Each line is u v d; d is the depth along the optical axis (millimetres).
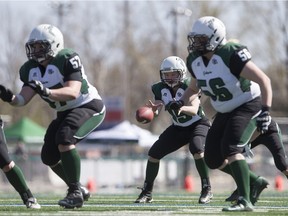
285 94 122625
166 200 36000
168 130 33906
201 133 33531
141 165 80125
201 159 33406
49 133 27953
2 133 26188
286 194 44406
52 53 26094
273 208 29234
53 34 26078
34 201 26781
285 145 82375
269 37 124688
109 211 26188
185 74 33469
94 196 41469
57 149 28109
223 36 25000
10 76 153875
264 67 125875
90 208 27719
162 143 33562
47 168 77500
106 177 78875
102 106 27703
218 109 25781
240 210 25344
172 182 79438
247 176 25172
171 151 33812
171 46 144000
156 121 151250
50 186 75625
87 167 77875
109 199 36906
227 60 24812
